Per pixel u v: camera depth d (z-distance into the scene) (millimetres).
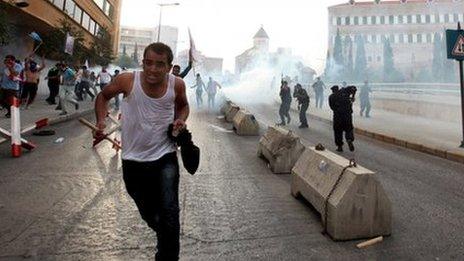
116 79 2570
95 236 3408
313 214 4227
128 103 2564
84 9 28859
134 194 2686
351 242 3475
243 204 4531
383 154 8828
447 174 6754
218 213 4172
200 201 4582
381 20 93250
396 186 5676
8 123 8797
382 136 11500
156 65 2473
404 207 4598
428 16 90250
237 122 11227
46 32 22688
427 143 9883
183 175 5848
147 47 2537
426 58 89875
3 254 2980
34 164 5945
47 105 14281
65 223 3676
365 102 18594
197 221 3900
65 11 24047
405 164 7629
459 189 5613
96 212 4016
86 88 18344
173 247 2445
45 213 3908
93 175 5508
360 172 3605
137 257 3041
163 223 2445
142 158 2562
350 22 95312
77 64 23531
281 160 6262
